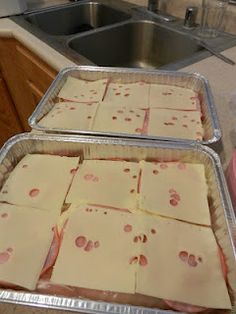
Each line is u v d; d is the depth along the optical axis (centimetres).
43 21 77
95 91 48
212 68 53
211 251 28
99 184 34
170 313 23
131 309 23
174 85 50
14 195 33
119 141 37
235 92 44
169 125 41
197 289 25
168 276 26
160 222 30
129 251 28
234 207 32
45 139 37
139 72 50
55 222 31
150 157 37
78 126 41
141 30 73
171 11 74
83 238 29
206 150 35
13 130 90
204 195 33
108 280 26
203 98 45
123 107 45
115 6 79
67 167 36
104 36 68
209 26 67
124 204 32
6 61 71
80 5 81
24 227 30
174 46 69
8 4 71
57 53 56
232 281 25
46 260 27
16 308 25
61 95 47
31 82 68
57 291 26
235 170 32
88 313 23
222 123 41
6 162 35
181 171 35
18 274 26
